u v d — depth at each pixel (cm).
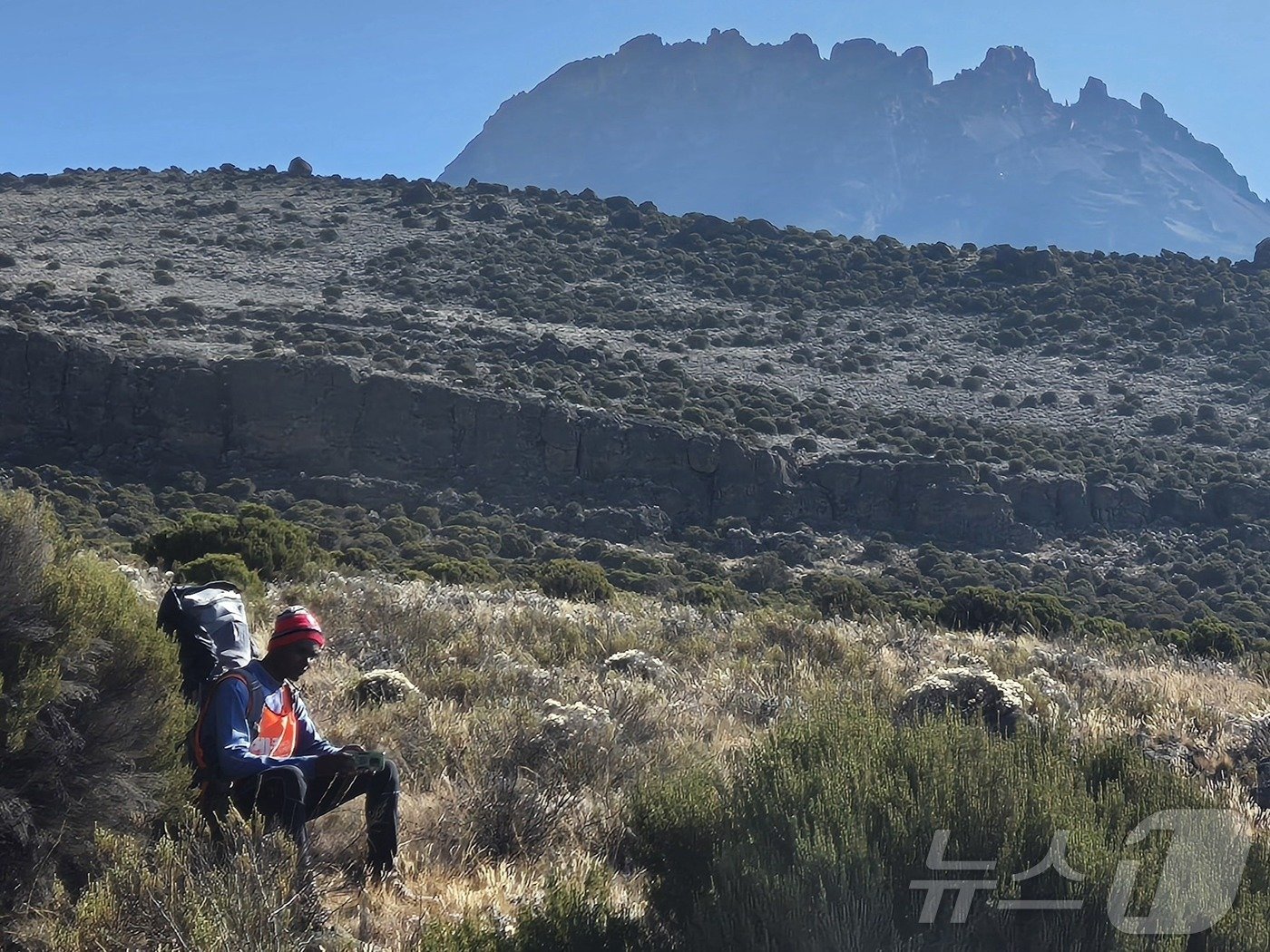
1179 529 6644
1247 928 423
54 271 9075
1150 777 561
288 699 588
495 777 654
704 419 7238
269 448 6650
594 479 6744
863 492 6788
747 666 1182
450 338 8312
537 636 1292
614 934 452
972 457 7106
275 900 452
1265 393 8525
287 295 9281
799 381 8675
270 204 12175
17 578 481
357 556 3241
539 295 10006
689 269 11188
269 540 2039
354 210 12094
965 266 11469
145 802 493
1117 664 1478
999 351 9631
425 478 6669
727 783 573
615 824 626
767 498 6756
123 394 6631
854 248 12100
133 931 432
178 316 8006
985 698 910
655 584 4466
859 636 1469
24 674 471
